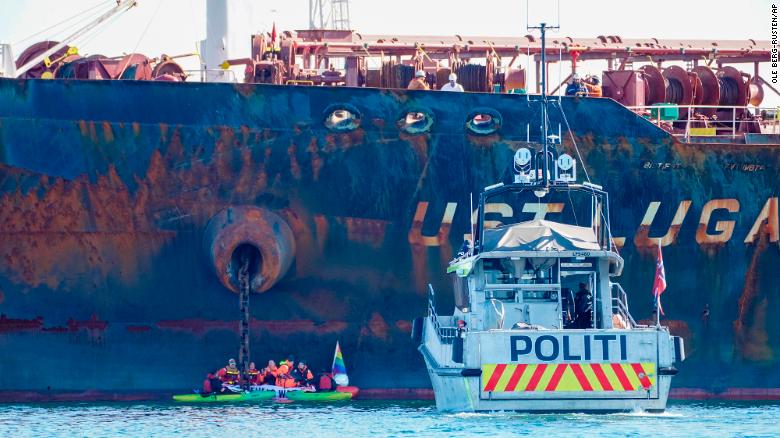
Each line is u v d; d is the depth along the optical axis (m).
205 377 132.62
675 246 136.75
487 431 94.75
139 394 132.12
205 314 132.25
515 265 107.88
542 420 100.31
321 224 131.62
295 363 133.88
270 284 130.00
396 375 134.50
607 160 133.38
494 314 108.06
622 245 135.38
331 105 129.38
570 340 99.62
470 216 132.75
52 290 130.75
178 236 130.38
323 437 96.50
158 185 129.12
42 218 129.38
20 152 127.69
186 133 128.25
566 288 111.44
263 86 128.88
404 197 131.75
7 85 127.31
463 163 131.75
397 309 134.50
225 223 129.50
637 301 137.12
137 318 132.00
